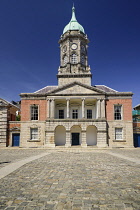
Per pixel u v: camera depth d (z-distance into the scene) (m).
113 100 32.53
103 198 6.11
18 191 6.82
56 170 10.58
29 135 31.66
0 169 10.78
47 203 5.67
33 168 11.17
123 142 31.09
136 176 9.18
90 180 8.39
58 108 34.50
